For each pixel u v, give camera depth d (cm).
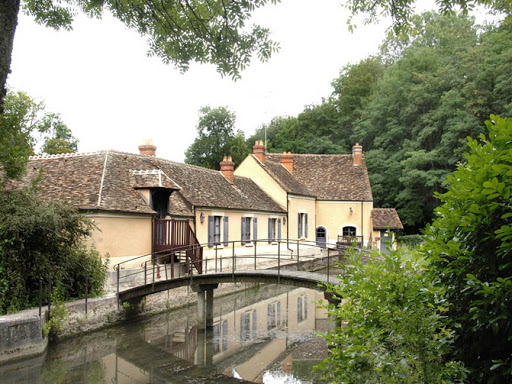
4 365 997
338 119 5250
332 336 491
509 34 3450
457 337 403
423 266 466
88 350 1191
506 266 358
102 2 843
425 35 4666
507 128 366
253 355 1212
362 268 500
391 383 398
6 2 551
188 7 795
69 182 1727
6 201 1252
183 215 1988
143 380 1000
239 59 857
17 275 1159
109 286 1507
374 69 5475
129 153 2141
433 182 3500
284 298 2131
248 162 3244
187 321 1587
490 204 354
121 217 1614
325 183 3831
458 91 3716
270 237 2880
